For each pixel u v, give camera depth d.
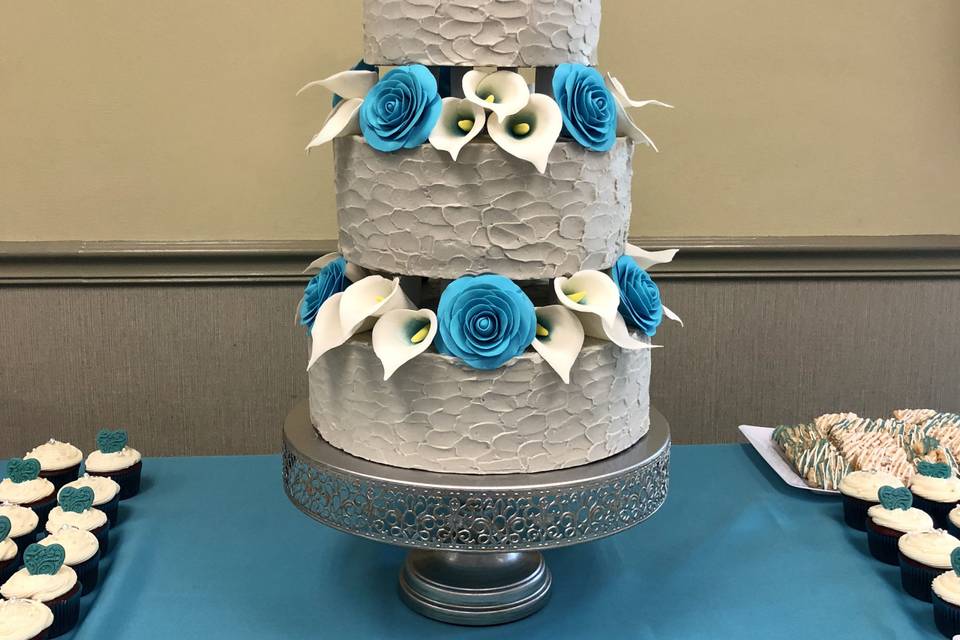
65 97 1.88
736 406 2.09
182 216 1.94
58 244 1.92
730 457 1.72
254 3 1.87
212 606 1.21
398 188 1.07
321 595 1.24
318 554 1.36
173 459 1.68
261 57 1.89
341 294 1.11
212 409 2.02
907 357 2.09
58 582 1.16
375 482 1.06
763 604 1.23
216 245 1.93
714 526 1.45
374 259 1.11
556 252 1.08
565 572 1.31
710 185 2.01
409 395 1.08
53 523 1.32
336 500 1.10
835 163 2.03
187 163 1.92
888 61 1.99
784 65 1.97
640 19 1.93
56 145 1.89
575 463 1.11
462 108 1.07
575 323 1.07
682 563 1.33
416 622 1.19
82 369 1.97
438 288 1.34
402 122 1.05
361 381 1.11
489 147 1.03
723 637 1.15
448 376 1.06
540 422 1.08
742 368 2.07
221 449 2.04
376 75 1.16
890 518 1.34
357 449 1.13
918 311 2.07
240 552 1.35
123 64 1.87
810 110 2.00
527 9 1.05
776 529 1.44
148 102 1.89
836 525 1.45
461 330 1.05
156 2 1.85
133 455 1.53
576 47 1.11
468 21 1.05
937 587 1.16
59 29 1.85
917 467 1.51
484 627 1.17
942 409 2.11
